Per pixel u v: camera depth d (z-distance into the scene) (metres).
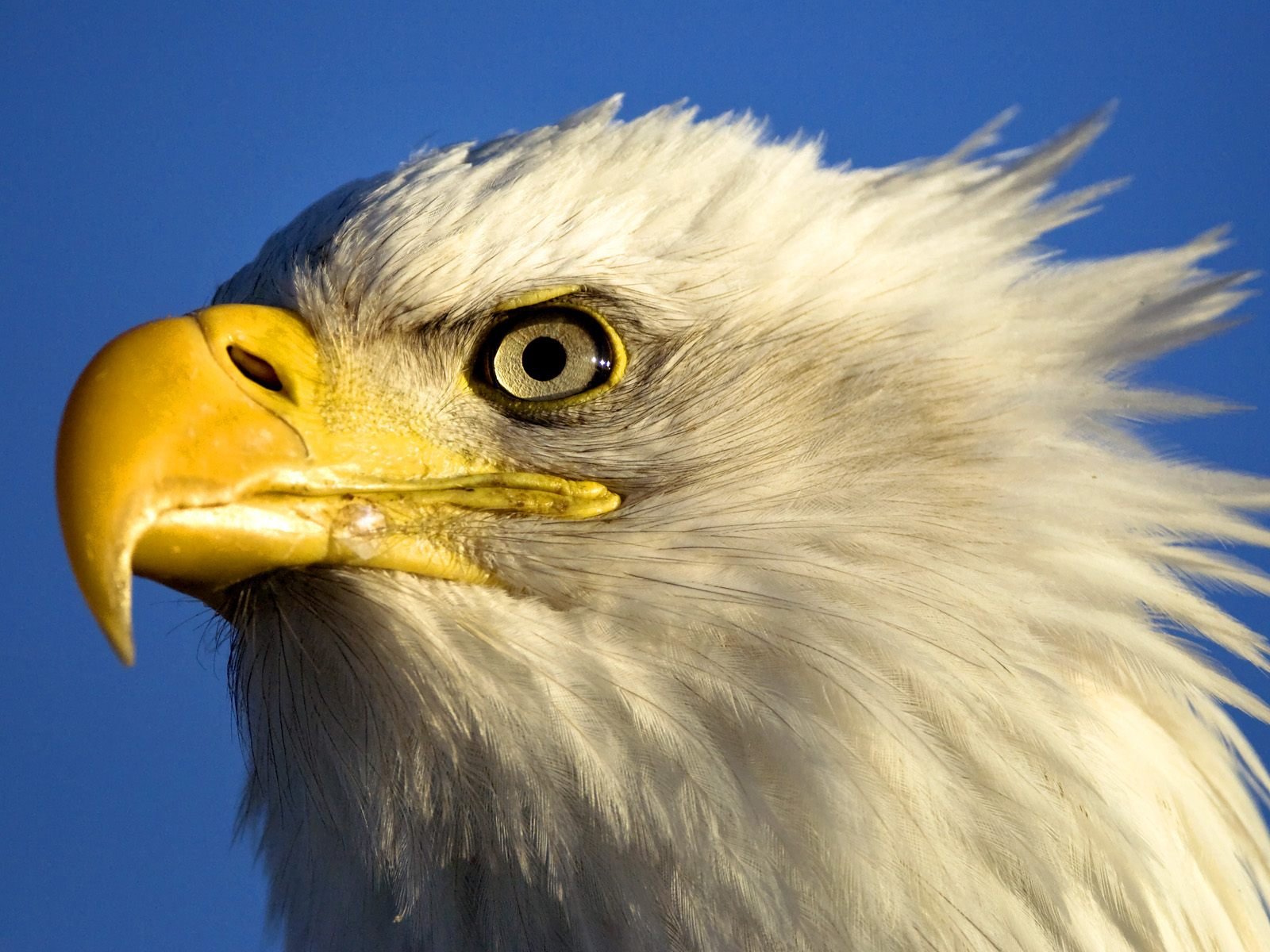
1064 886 2.91
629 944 2.92
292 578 2.93
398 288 2.93
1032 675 2.92
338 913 2.95
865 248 2.94
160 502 2.91
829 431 2.93
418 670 2.93
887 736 2.91
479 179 2.94
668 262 2.93
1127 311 2.94
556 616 2.93
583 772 2.92
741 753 2.92
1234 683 2.94
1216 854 2.93
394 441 2.93
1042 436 2.93
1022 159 2.95
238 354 2.93
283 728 2.94
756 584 2.92
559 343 2.93
